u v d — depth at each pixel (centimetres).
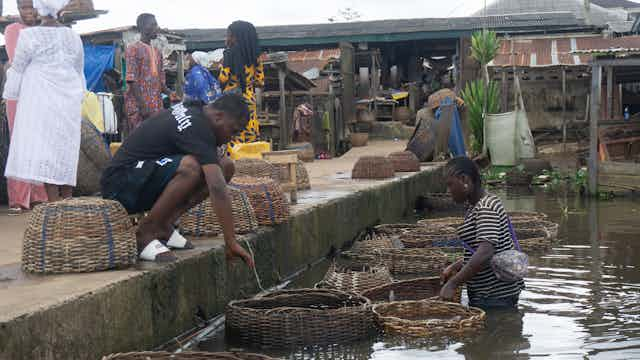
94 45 1179
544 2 2566
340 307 455
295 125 1795
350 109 2094
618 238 770
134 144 438
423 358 374
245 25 831
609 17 2523
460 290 493
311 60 2266
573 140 1744
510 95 1783
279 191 593
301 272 639
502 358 371
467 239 482
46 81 555
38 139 551
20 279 380
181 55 1287
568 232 820
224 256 487
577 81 1752
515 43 1958
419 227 791
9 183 642
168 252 428
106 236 400
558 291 525
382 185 950
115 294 363
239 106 432
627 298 502
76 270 393
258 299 452
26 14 625
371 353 384
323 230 715
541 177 1438
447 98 1416
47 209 401
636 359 369
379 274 525
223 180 418
